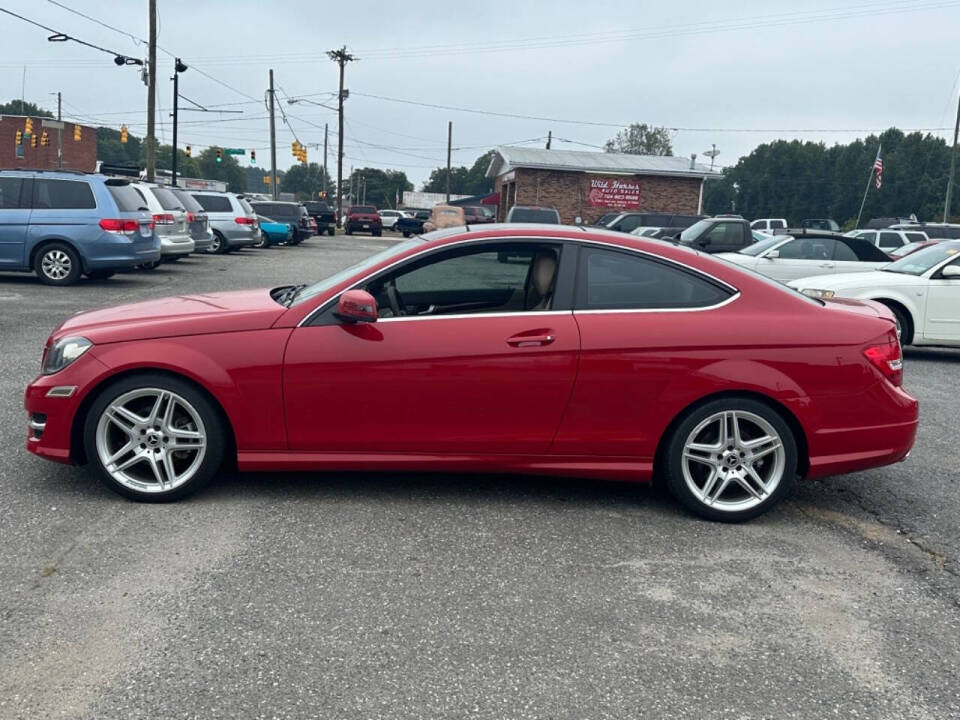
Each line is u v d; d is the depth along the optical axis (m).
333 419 4.53
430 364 4.47
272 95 54.25
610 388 4.50
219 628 3.35
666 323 4.53
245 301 4.95
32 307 11.63
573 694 3.00
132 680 2.98
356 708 2.87
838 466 4.63
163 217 16.95
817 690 3.09
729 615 3.62
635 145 118.31
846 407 4.57
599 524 4.57
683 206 42.34
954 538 4.57
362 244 37.12
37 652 3.14
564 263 4.62
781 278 14.11
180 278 16.33
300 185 163.12
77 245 13.84
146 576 3.76
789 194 101.12
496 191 49.81
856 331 4.60
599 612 3.60
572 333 4.49
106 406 4.49
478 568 3.97
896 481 5.53
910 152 92.31
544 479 5.27
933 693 3.09
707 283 4.64
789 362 4.51
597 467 4.64
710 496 4.63
